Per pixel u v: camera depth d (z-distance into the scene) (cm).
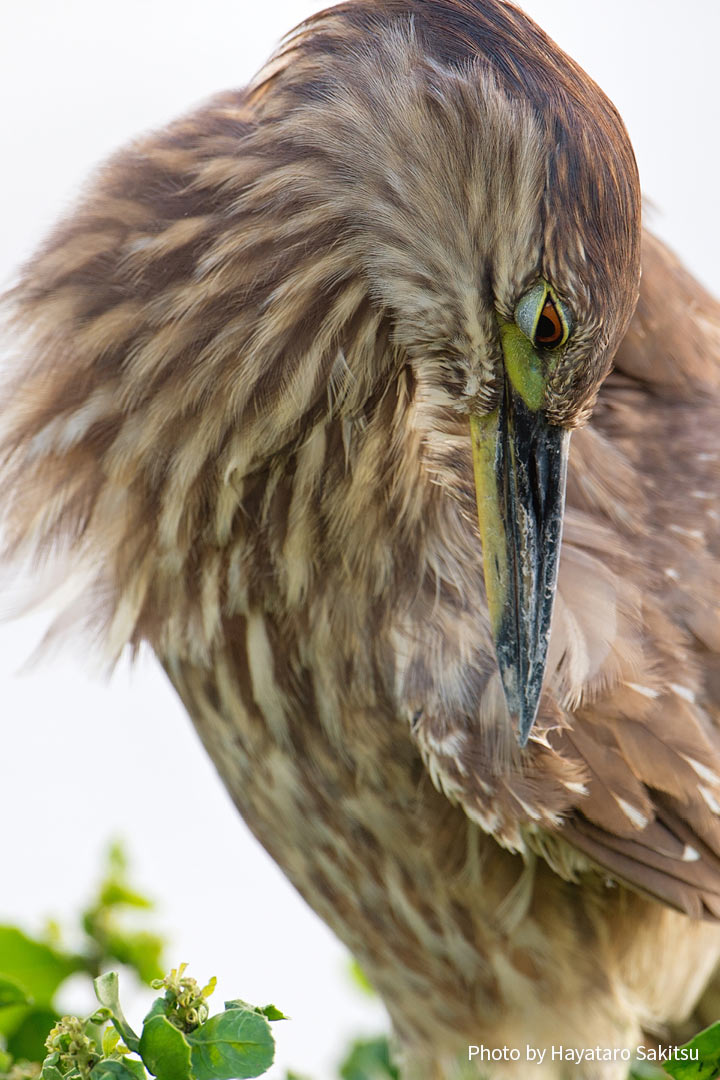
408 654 411
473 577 412
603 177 407
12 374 412
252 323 409
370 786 414
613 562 414
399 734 413
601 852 411
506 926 415
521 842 411
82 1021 400
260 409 410
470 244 407
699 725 412
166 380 410
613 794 411
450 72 407
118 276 410
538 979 416
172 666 416
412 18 408
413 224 408
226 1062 399
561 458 409
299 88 409
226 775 418
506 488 409
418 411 410
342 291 409
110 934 413
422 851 415
